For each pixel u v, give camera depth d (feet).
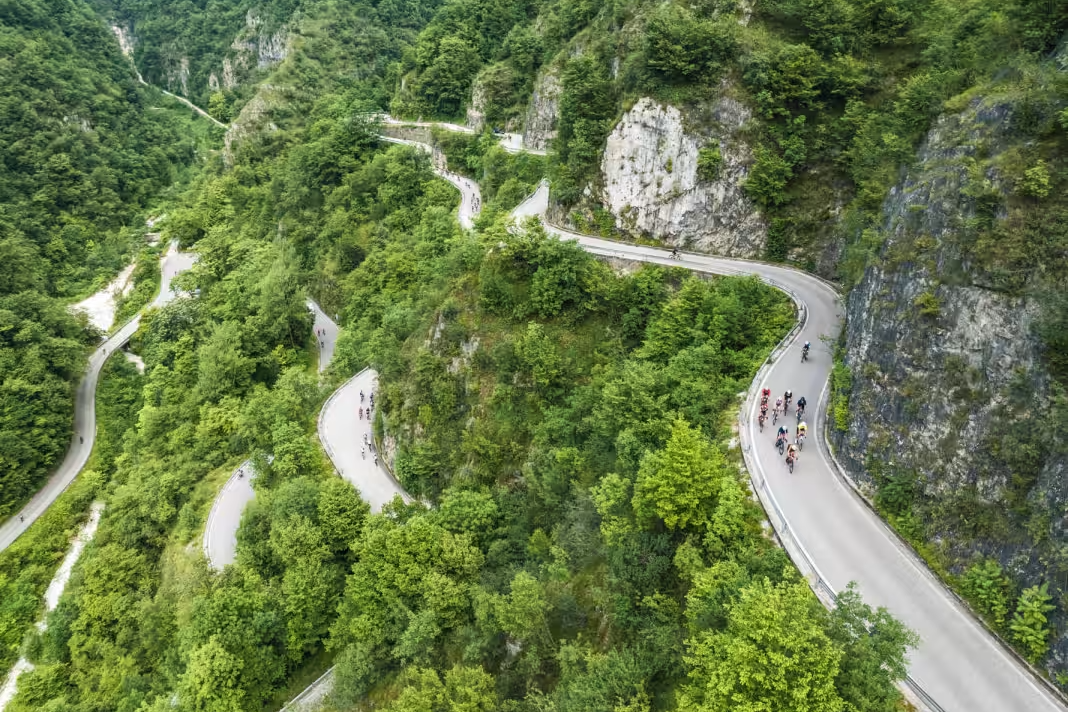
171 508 177.88
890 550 86.84
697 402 116.67
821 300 148.97
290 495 143.84
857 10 168.76
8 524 220.23
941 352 85.92
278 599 128.88
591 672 84.12
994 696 69.10
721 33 167.53
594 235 187.93
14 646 185.68
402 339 185.78
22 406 238.07
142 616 147.84
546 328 156.97
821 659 59.41
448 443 154.71
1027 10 102.17
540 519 128.57
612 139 180.96
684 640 74.23
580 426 132.87
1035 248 76.79
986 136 87.92
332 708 119.96
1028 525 71.97
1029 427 74.23
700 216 173.78
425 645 110.22
